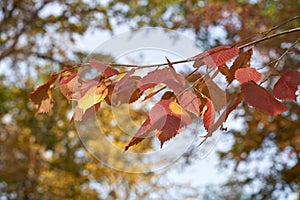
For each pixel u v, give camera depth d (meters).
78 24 10.23
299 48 7.35
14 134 11.34
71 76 2.04
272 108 1.83
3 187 11.26
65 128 11.33
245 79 1.92
